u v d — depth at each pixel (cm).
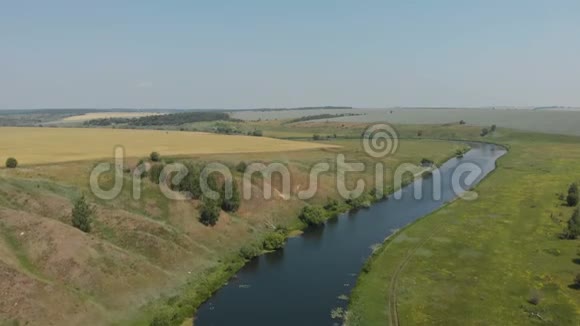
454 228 7469
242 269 6047
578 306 4606
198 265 5856
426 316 4541
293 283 5556
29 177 6975
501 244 6594
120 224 6081
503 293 4984
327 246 6919
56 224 5459
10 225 5409
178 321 4566
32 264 4922
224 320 4631
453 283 5294
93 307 4497
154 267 5400
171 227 6412
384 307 4797
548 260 5881
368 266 5897
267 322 4584
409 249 6531
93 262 5047
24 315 4091
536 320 4366
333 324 4544
